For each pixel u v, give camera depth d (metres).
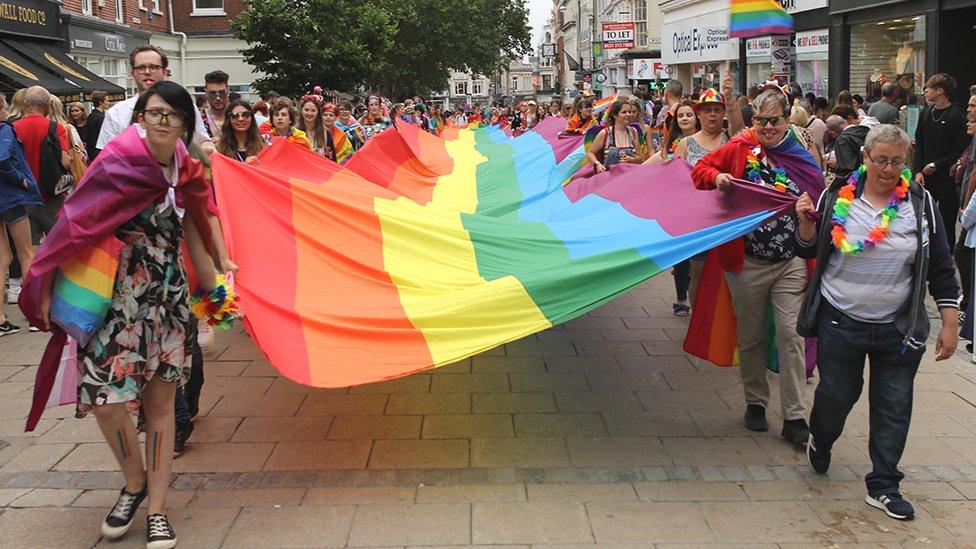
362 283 5.73
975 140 8.38
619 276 5.47
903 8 15.63
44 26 20.78
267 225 5.77
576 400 6.46
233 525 4.60
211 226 4.73
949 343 4.73
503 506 4.78
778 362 5.88
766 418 6.11
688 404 6.39
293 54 24.44
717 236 5.37
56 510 4.80
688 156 6.85
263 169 6.20
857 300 4.71
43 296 4.22
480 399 6.48
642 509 4.74
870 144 4.61
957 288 4.72
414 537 4.45
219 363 7.34
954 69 14.69
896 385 4.73
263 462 5.38
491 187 9.92
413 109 24.16
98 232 4.12
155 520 4.39
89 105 20.81
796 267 5.57
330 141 10.56
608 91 52.50
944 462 5.34
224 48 33.44
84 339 4.16
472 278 5.88
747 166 5.58
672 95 9.98
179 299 4.49
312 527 4.56
